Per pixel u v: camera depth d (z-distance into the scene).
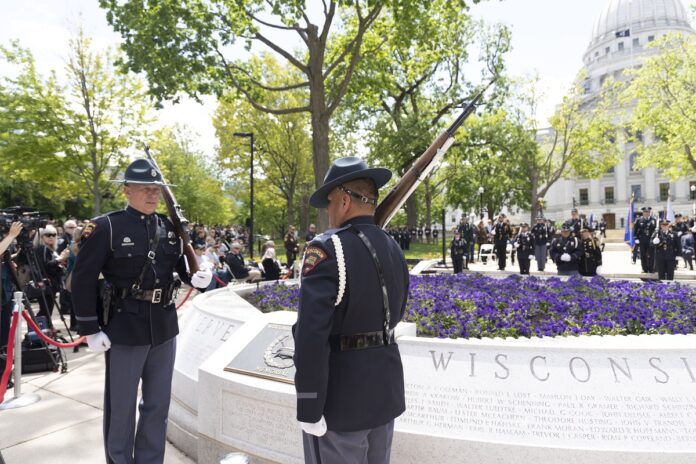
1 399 4.73
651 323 4.14
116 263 3.12
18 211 6.39
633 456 2.67
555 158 45.88
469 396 2.96
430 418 2.95
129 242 3.14
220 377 3.35
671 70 27.16
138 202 3.24
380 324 2.06
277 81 33.03
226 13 17.41
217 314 4.50
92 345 3.02
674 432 2.73
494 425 2.85
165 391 3.39
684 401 2.82
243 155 35.16
